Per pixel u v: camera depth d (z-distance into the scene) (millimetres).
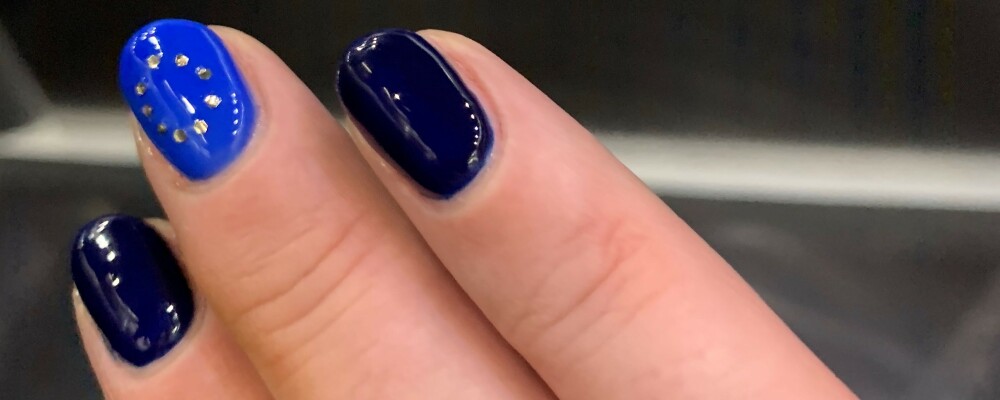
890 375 147
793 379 65
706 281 66
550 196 61
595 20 147
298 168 64
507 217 61
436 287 67
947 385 146
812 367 67
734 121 158
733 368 64
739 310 66
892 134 156
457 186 60
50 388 144
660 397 64
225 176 63
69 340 147
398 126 59
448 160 60
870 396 146
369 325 66
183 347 74
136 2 146
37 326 148
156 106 63
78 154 160
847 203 157
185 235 66
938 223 155
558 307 64
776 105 155
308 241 65
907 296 152
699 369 64
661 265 64
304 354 67
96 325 75
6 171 158
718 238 157
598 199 63
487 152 60
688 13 145
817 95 153
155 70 63
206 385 73
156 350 74
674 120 159
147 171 65
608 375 64
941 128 154
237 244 65
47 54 153
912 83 149
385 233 67
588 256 63
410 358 66
